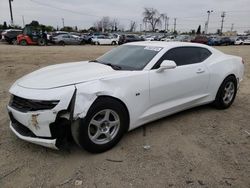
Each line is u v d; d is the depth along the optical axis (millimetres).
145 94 3732
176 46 4348
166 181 2859
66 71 3777
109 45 33594
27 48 22062
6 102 5406
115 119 3469
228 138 3939
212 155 3426
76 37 32562
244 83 8000
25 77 3783
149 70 3828
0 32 33125
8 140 3689
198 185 2807
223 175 2994
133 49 4457
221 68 4922
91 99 3135
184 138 3887
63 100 3004
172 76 4062
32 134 3236
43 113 3020
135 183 2816
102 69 3828
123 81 3482
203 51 4820
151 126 4273
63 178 2877
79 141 3160
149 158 3307
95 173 2975
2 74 8797
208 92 4809
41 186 2740
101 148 3359
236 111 5172
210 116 4820
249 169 3129
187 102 4422
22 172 2967
